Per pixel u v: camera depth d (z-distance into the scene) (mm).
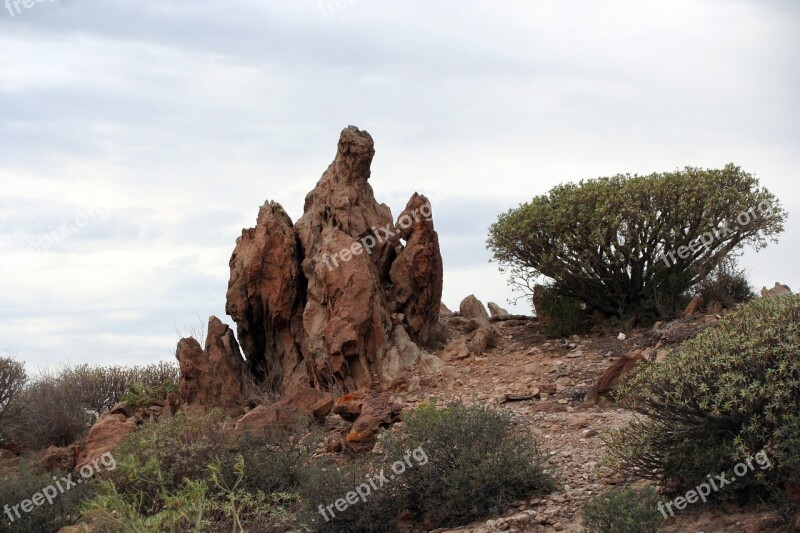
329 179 16516
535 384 13820
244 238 16688
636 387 8664
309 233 16000
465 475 9102
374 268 15867
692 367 8039
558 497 8945
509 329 18219
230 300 16172
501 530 8305
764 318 8289
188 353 14758
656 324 15602
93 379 18016
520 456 9383
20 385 16891
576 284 16938
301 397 13070
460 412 9961
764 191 16000
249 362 16375
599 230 15711
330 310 14938
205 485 8984
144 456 10359
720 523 7613
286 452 10852
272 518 9391
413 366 15078
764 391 7590
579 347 15773
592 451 10180
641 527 7312
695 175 16172
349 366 14664
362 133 16734
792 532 7023
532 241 16641
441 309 19562
